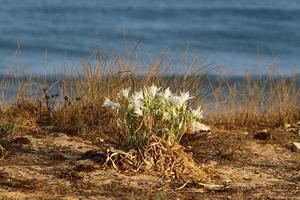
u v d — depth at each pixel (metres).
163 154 11.74
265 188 11.39
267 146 13.56
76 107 14.09
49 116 14.08
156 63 14.85
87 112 14.04
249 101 15.36
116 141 12.78
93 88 14.32
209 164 12.33
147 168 11.65
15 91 15.70
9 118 13.70
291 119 15.19
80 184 11.05
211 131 13.98
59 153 12.36
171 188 11.13
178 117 11.87
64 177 11.27
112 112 13.91
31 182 10.99
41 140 12.98
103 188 10.96
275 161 12.76
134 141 11.92
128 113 11.88
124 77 14.42
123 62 14.81
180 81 15.13
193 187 11.22
